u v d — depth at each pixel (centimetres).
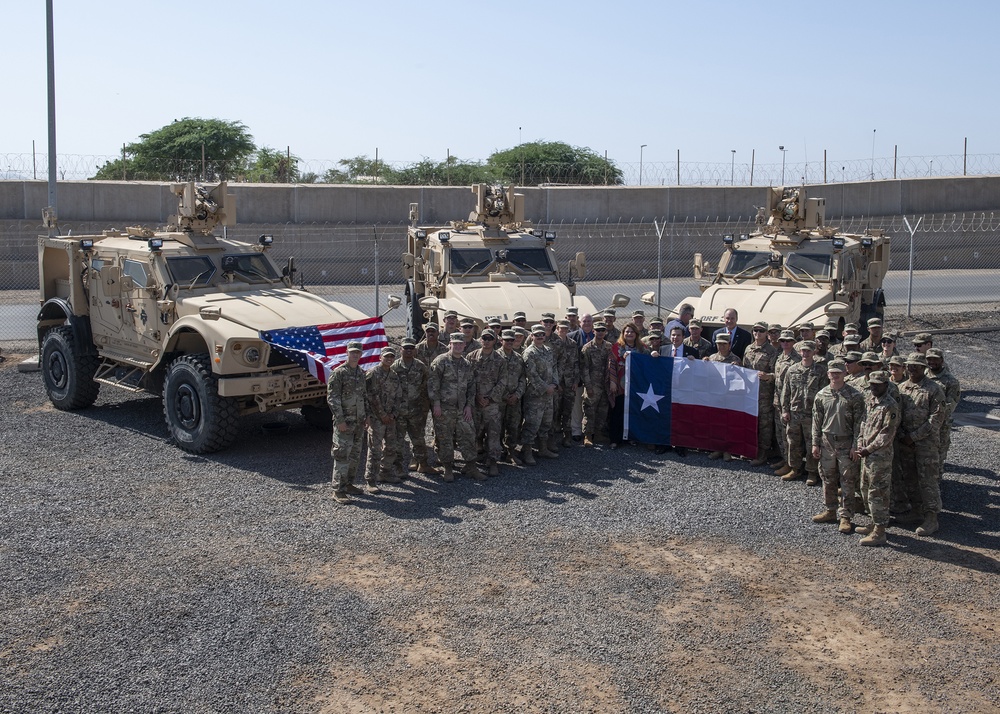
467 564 833
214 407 1139
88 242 1352
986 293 2831
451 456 1081
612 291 2839
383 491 1043
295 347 1131
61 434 1262
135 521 934
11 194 2936
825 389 956
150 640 687
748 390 1149
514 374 1127
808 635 709
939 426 918
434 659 664
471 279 1524
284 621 719
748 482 1088
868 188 3591
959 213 3594
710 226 3416
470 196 3284
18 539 878
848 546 891
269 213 3081
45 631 700
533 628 712
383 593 771
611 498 1021
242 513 961
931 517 929
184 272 1261
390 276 3023
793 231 1636
